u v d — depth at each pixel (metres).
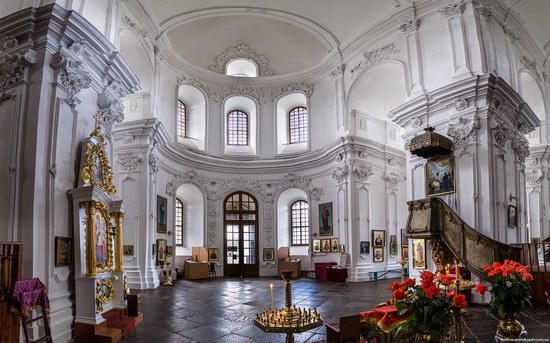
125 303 8.32
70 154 8.05
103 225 8.12
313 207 18.67
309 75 19.34
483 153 11.33
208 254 18.59
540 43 16.14
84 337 7.07
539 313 8.93
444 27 12.88
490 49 12.32
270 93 20.25
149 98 15.27
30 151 7.34
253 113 20.41
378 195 17.72
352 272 16.16
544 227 17.83
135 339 7.15
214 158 19.27
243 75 20.52
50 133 7.59
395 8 14.08
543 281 10.45
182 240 18.94
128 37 13.64
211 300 11.29
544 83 17.06
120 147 14.66
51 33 7.80
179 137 18.62
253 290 13.41
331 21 16.34
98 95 9.29
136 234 14.11
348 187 16.81
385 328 5.31
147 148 14.51
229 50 19.55
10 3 8.43
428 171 12.48
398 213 18.36
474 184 11.30
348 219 16.67
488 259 9.75
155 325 8.20
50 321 6.87
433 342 3.47
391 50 14.86
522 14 14.37
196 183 18.62
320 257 18.08
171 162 17.33
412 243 12.84
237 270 19.14
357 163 16.95
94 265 7.45
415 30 13.62
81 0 8.88
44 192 7.39
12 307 5.67
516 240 12.16
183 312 9.52
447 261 10.91
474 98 11.57
